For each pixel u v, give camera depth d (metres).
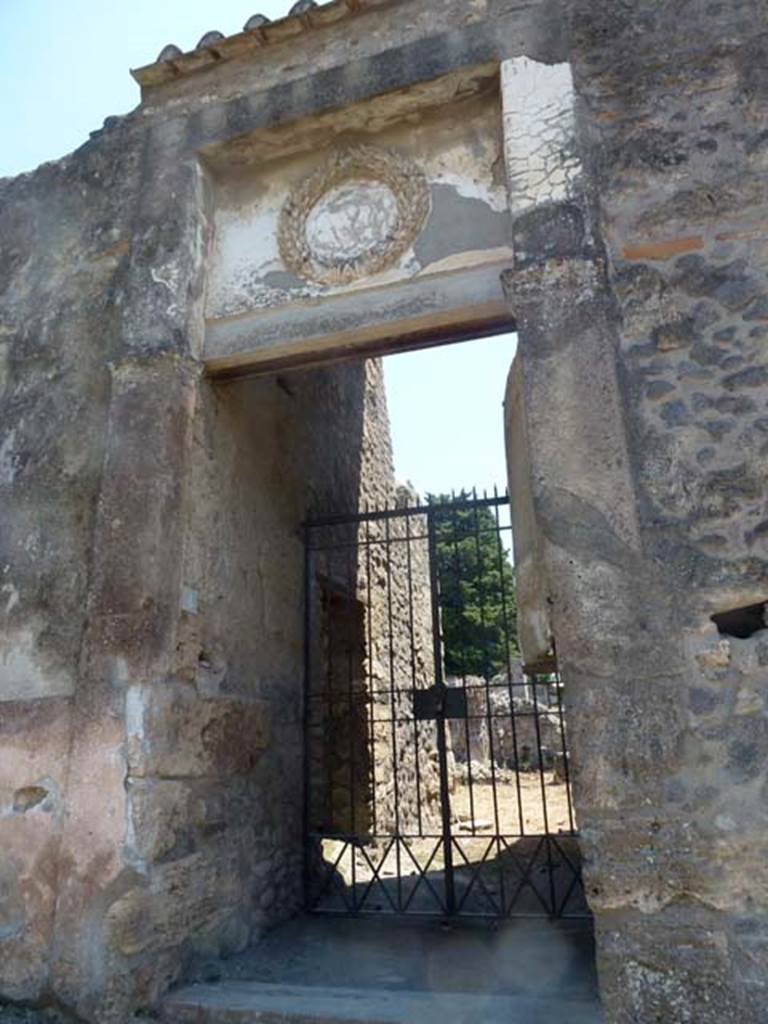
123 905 3.12
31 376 4.25
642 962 2.52
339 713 6.54
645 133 3.45
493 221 3.74
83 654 3.50
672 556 2.89
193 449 3.94
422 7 4.01
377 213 3.98
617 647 2.81
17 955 3.19
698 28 3.53
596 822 2.67
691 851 2.57
